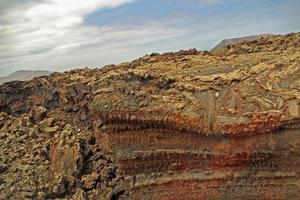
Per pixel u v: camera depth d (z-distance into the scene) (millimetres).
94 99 13336
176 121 12586
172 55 16094
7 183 12891
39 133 14758
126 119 12883
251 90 12438
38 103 16125
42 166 13422
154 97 12906
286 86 12297
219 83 12805
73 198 12664
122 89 13180
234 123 12086
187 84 13008
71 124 15055
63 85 15992
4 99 16172
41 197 12531
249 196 12250
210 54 15867
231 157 12250
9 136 14562
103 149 14055
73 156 13367
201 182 12492
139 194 12898
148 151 12781
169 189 12711
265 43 15766
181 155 12578
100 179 13211
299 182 11914
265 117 11930
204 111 12523
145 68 14477
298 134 11828
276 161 12055
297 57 13008
